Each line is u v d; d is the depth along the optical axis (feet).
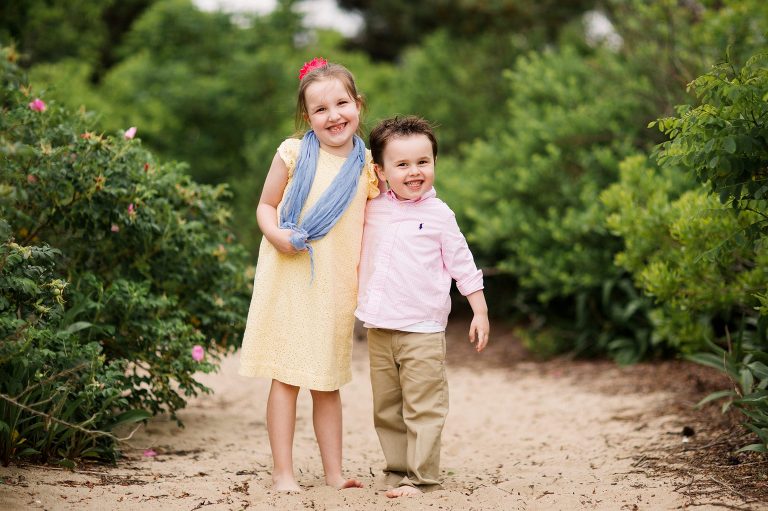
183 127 32.91
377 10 48.37
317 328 9.82
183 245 12.96
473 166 24.75
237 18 34.96
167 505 9.04
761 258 12.59
